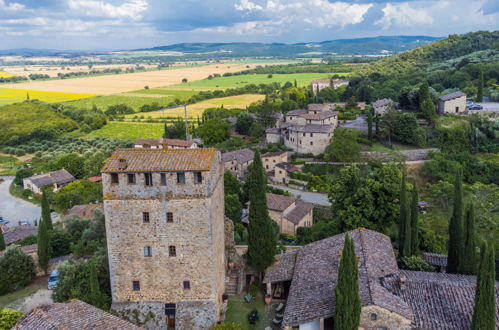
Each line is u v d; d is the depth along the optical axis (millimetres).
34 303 60656
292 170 125438
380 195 71375
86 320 39469
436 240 72938
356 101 188875
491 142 124875
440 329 41469
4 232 93750
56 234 74875
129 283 50375
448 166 114438
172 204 48250
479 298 38875
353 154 125000
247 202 105875
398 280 48188
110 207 48719
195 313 49469
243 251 66188
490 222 76688
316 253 57875
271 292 58406
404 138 130000
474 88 165500
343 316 40125
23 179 144500
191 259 49406
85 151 182625
